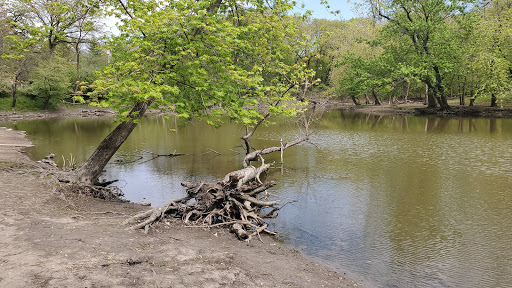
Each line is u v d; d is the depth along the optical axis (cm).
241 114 961
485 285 537
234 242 657
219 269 496
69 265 447
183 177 1224
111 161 1509
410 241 706
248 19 1101
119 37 932
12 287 381
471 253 650
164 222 711
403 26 3412
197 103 1016
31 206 727
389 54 3519
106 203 888
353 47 4572
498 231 751
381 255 640
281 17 1073
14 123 3284
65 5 1014
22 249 488
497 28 2986
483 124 2700
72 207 779
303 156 1616
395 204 938
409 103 4900
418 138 2080
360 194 1027
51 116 4159
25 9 2767
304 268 561
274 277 500
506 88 3070
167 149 1806
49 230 577
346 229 770
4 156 1446
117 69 900
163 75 877
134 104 964
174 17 834
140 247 545
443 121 2994
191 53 892
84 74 4544
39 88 4275
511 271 583
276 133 2398
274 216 847
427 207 909
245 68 1098
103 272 438
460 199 970
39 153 1647
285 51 1173
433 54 3400
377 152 1680
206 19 889
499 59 2886
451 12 3384
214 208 791
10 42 3447
